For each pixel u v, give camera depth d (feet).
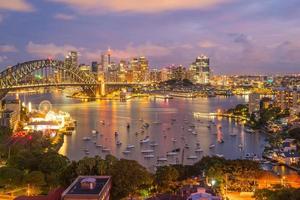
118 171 627.05
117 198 620.49
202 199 513.86
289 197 553.23
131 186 624.59
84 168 643.04
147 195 631.97
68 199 506.07
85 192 520.83
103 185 554.46
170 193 621.72
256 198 598.34
